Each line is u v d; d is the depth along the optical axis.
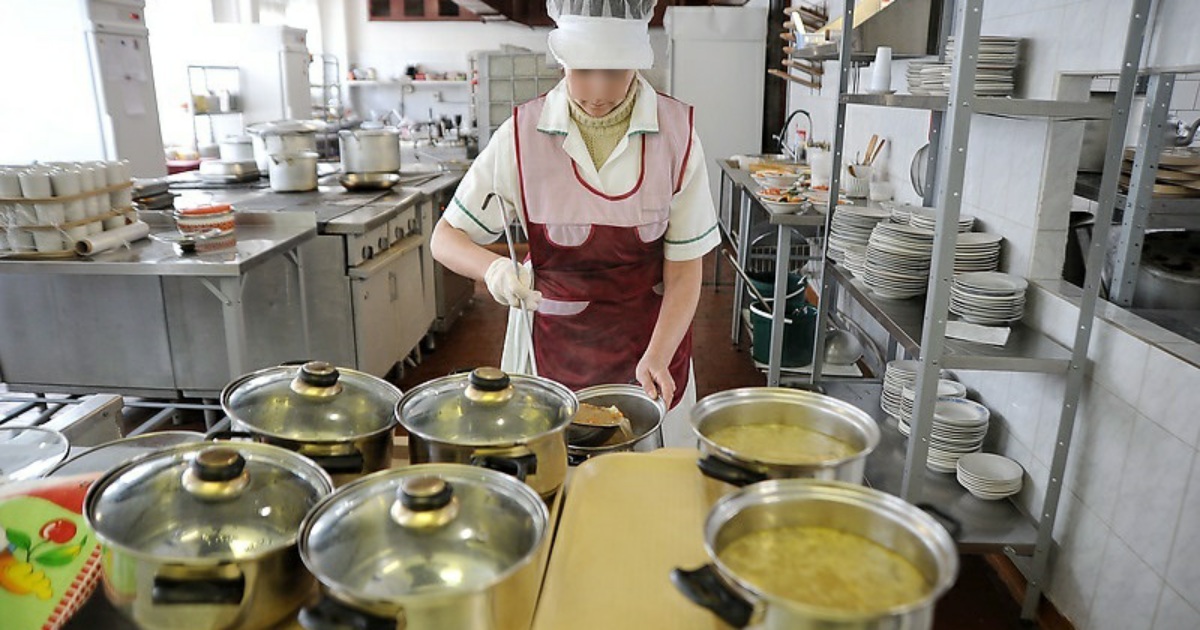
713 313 5.10
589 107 1.63
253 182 4.25
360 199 3.82
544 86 7.22
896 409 2.79
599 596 0.89
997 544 2.10
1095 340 1.97
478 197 1.78
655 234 1.76
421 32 9.40
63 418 1.50
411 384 3.98
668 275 1.83
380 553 0.72
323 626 0.64
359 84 9.30
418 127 8.95
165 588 0.72
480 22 9.30
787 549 0.77
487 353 4.45
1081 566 2.02
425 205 4.21
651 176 1.70
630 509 1.06
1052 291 2.17
